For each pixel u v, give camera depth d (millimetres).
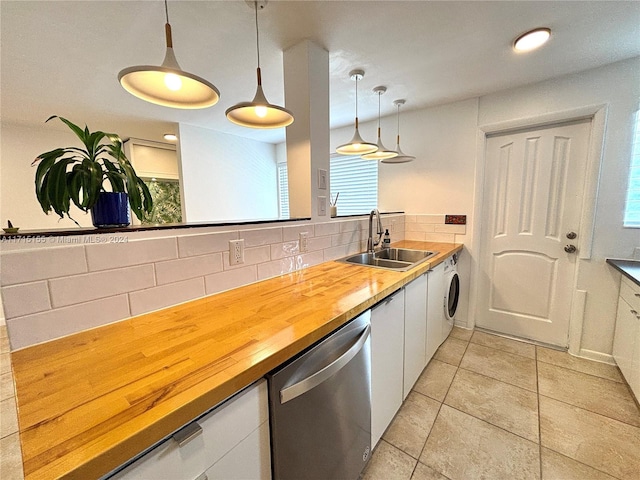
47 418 509
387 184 3049
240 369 656
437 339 2201
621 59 1827
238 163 3756
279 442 770
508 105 2287
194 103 1168
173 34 1501
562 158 2176
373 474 1271
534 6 1323
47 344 797
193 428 583
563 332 2289
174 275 1083
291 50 1664
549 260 2307
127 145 3711
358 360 1104
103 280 909
